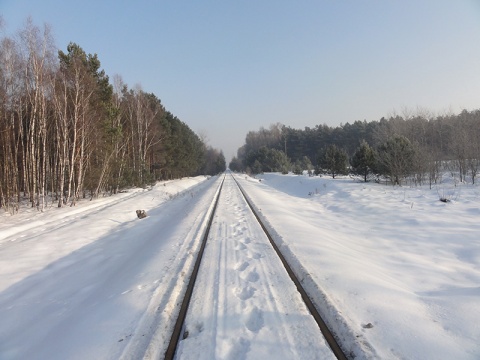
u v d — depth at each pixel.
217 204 15.71
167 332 3.75
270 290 4.68
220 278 5.30
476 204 11.60
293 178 35.38
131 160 33.84
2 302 5.70
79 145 21.34
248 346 3.28
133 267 6.52
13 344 4.14
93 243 10.00
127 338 3.60
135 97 35.19
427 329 3.49
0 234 10.91
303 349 3.19
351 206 14.21
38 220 13.66
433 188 17.11
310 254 6.30
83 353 3.43
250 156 92.19
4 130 17.28
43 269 7.51
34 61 17.12
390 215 11.21
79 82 19.53
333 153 31.55
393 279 5.35
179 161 51.47
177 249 7.32
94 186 24.64
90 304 4.95
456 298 4.27
